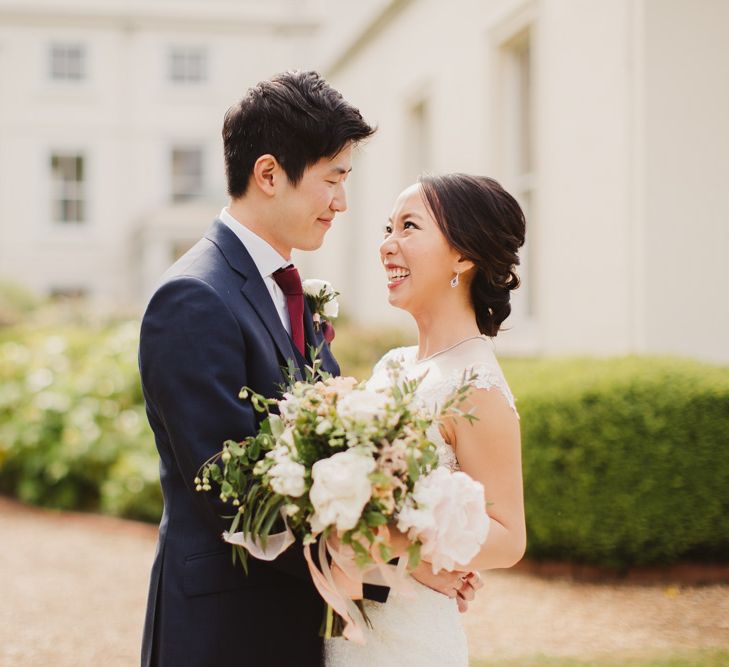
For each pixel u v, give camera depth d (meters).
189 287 1.84
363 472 1.59
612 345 5.49
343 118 1.97
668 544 4.35
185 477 1.80
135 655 3.80
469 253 2.06
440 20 8.80
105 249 20.42
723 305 5.18
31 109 20.17
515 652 3.56
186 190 20.73
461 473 1.71
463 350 2.07
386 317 10.57
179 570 1.85
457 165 8.36
